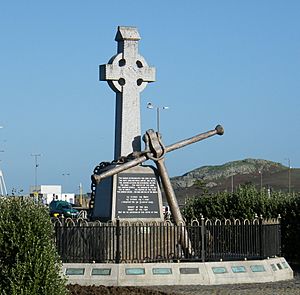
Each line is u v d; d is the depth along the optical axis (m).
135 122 25.12
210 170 142.62
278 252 24.50
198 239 22.89
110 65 24.98
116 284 21.44
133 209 24.02
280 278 23.48
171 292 20.20
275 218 26.83
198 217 30.28
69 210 52.72
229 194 31.19
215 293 20.39
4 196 15.76
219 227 23.12
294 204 29.67
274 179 130.62
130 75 25.17
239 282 22.50
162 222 23.66
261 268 23.08
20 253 14.44
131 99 25.16
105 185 24.38
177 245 22.84
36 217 14.92
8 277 14.23
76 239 22.27
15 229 14.58
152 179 24.38
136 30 25.33
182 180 133.88
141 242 22.52
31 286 14.17
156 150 24.28
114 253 22.25
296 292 20.78
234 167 143.50
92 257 22.20
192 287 21.52
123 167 23.95
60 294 14.56
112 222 23.11
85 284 21.44
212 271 22.28
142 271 21.72
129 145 25.02
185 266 22.12
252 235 23.53
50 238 15.08
